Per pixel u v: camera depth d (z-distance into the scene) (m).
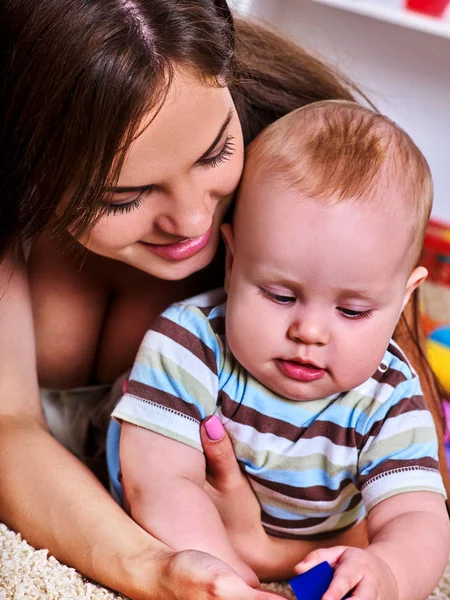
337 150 0.95
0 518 1.03
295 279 0.91
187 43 0.84
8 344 1.11
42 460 1.03
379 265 0.91
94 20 0.83
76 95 0.83
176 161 0.86
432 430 0.99
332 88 1.21
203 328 1.03
